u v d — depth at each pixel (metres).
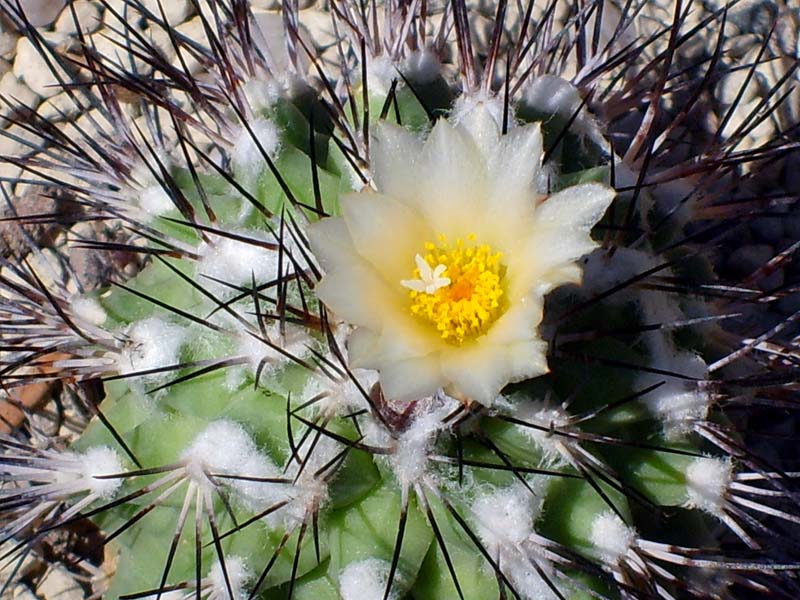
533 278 0.13
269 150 0.17
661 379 0.16
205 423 0.16
